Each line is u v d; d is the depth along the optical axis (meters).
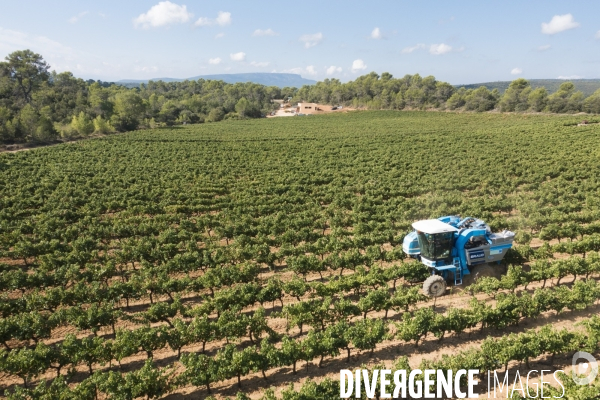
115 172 57.44
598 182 43.88
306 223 33.12
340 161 66.25
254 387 15.22
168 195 44.62
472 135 91.56
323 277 25.17
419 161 63.91
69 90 146.25
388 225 31.38
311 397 12.95
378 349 17.25
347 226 34.38
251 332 17.39
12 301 20.31
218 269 23.31
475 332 18.20
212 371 14.48
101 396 14.90
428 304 20.61
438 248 21.03
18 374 14.90
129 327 19.70
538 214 32.25
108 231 31.78
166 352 17.62
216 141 93.88
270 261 26.08
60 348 17.28
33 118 92.38
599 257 22.52
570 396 12.95
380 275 21.23
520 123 111.00
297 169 61.16
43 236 30.86
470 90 175.38
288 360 15.12
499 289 21.89
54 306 20.70
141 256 26.45
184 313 19.31
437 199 38.75
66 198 42.22
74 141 95.50
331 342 15.52
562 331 15.61
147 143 89.12
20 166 59.75
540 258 24.19
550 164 56.72
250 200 41.78
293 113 195.38
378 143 86.56
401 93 187.12
